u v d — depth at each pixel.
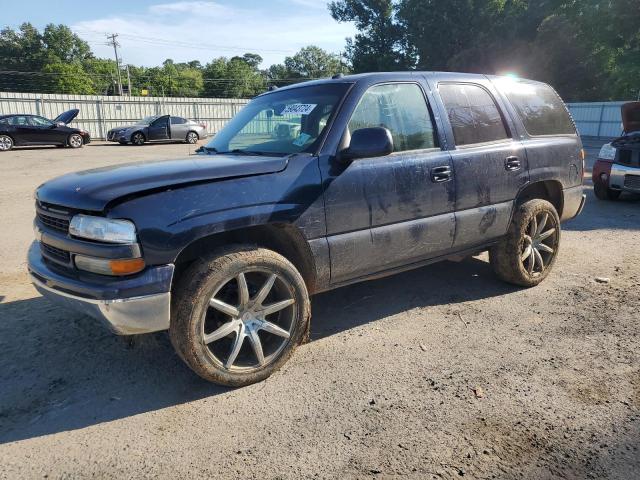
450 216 4.00
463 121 4.18
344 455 2.53
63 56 91.50
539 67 38.44
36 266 3.19
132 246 2.73
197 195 2.92
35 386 3.21
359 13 49.09
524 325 4.00
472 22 42.34
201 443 2.65
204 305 2.95
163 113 33.81
